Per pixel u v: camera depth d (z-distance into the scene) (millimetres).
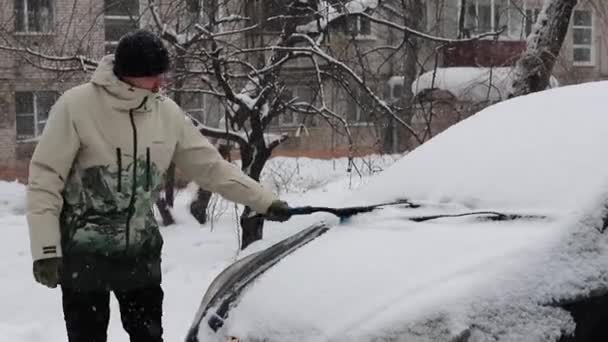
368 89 8383
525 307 3066
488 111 4496
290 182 11234
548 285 3143
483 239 3344
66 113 3707
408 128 8688
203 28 7809
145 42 3709
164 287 6945
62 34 9875
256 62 8656
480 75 10312
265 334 3188
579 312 3186
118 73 3721
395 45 10039
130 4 9148
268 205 4090
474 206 3777
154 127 3867
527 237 3293
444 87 10133
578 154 3701
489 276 3096
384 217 3842
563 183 3590
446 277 3104
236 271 3889
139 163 3816
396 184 4254
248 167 8227
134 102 3748
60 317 6250
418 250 3346
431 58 10359
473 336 2936
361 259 3371
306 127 9219
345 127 8438
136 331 4039
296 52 8094
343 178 11188
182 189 11086
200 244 9055
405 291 3062
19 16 11000
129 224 3836
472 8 13531
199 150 4074
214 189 4086
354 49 9383
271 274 3551
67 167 3719
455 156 4188
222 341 3355
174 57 8055
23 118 19953
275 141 8281
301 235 4004
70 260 3795
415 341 2910
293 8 8469
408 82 10133
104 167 3758
